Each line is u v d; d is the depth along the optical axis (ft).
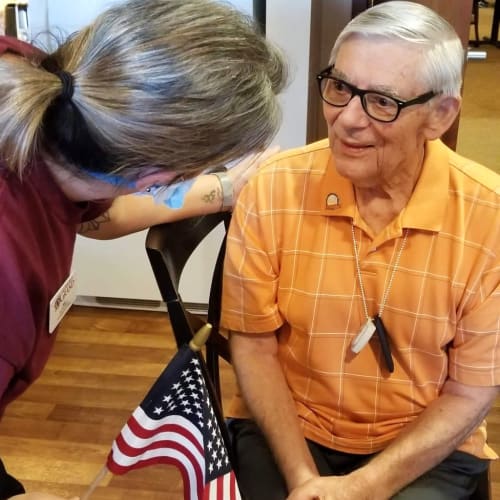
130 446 3.94
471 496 4.58
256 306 4.40
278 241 4.33
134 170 2.83
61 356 8.43
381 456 4.10
